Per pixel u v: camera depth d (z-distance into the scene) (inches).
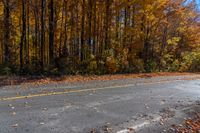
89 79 692.7
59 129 261.0
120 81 680.4
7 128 252.4
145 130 283.7
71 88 503.5
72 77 711.7
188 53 1549.0
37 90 460.1
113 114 331.0
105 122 295.3
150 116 338.0
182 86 657.6
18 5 962.1
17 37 1071.0
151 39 1309.1
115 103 392.5
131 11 1146.0
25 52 1002.1
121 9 1098.1
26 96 398.6
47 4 944.3
